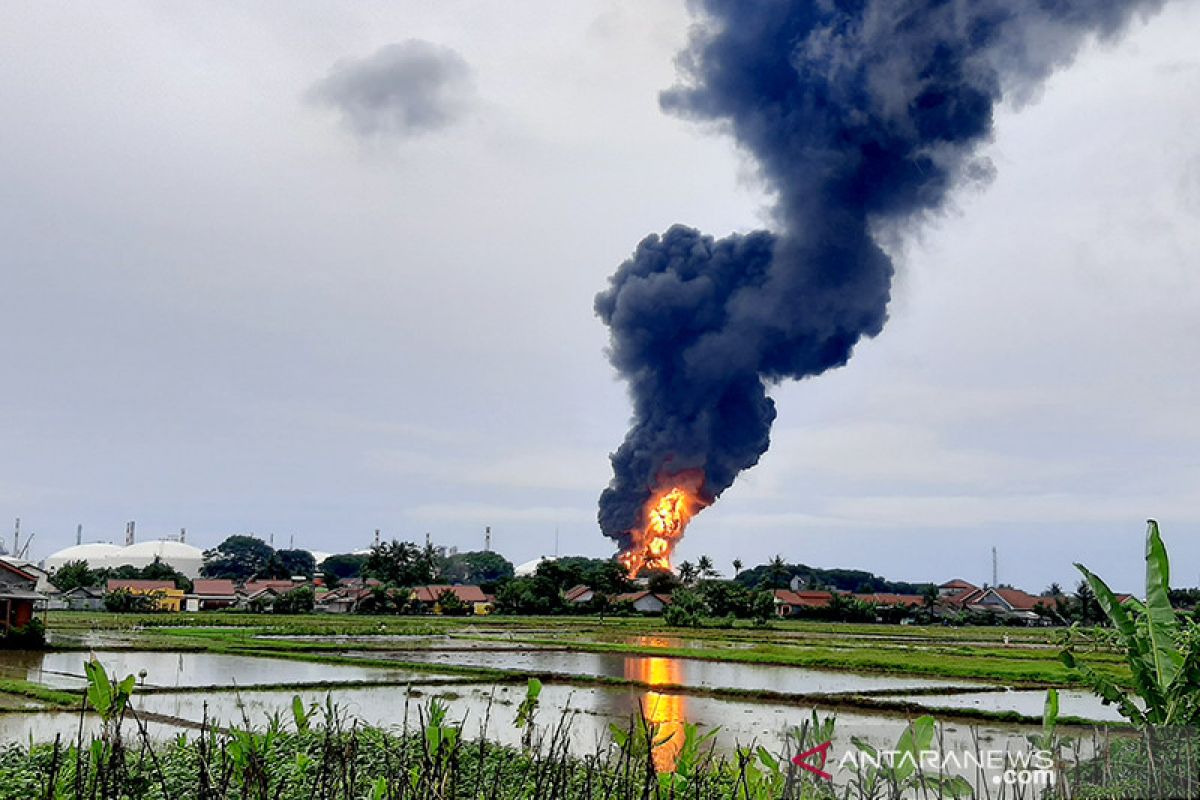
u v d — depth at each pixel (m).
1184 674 9.04
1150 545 9.36
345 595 168.38
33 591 67.00
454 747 9.95
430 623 124.56
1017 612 179.25
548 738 30.12
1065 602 160.12
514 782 16.39
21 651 64.25
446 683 50.22
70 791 11.09
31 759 21.30
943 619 176.00
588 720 36.94
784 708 43.44
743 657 69.06
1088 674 9.90
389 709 39.59
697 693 48.09
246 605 161.00
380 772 15.98
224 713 36.44
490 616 153.50
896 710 43.06
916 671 60.22
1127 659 9.46
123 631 89.25
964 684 54.12
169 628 96.62
